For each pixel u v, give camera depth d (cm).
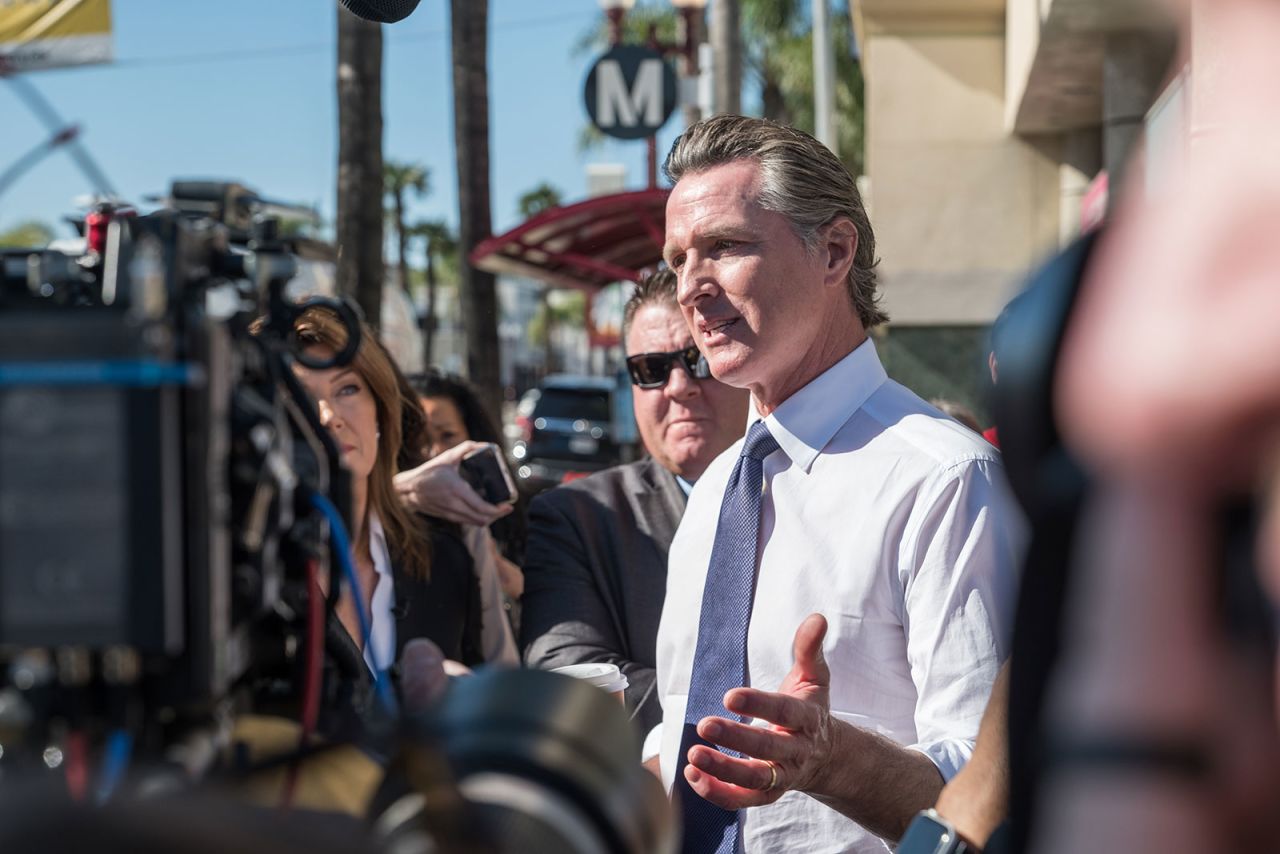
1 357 81
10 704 85
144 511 81
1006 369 96
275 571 102
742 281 208
